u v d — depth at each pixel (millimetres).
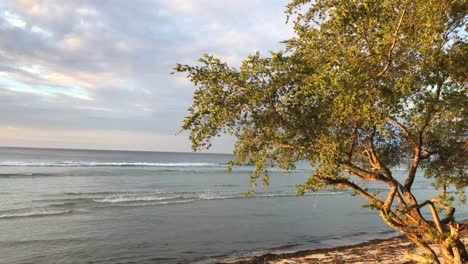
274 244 19094
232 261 15562
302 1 6762
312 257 15352
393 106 5539
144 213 26938
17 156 118688
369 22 5418
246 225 23578
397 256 14625
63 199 32594
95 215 25812
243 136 6289
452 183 8430
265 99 5809
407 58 5879
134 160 122375
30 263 15281
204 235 20688
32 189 38656
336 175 6168
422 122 6211
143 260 15844
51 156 127438
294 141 6348
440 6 5422
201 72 5969
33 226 21984
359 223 24938
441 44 5785
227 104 5910
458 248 6527
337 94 5672
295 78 5996
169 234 20750
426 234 6680
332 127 6453
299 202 33906
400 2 5516
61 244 18219
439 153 7922
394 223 6637
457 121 7199
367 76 5344
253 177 6590
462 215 27234
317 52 6672
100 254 16688
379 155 7926
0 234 19891
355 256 15086
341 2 5781
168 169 75688
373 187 44531
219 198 35250
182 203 31828
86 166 76312
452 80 6102
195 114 6004
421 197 37312
